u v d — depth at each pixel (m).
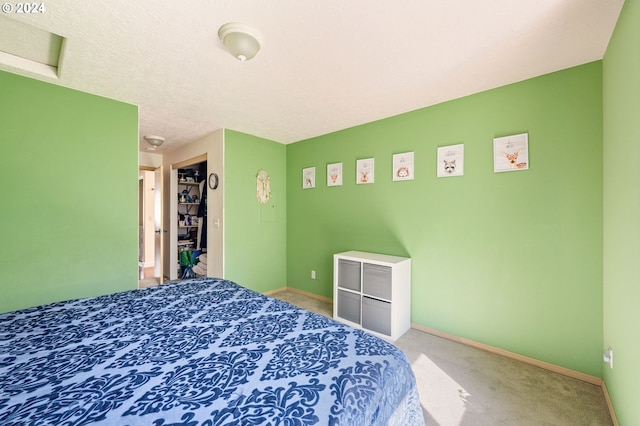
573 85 1.85
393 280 2.40
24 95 1.99
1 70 1.90
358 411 0.81
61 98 2.14
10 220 1.94
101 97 2.34
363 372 0.96
